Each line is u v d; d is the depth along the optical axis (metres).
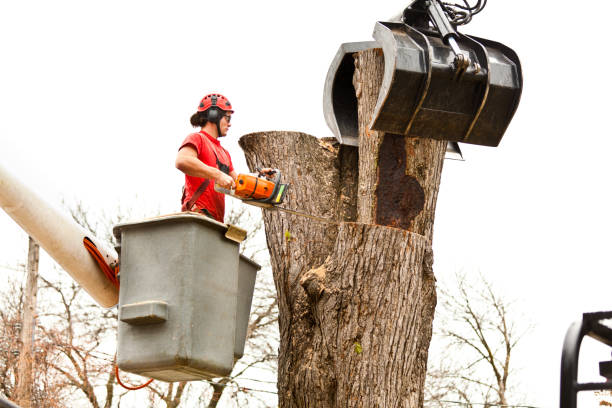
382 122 7.56
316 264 8.88
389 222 8.62
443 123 7.59
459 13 7.77
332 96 9.48
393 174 8.72
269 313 27.17
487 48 7.76
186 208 7.43
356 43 9.10
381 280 8.20
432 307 8.48
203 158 7.44
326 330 8.25
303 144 9.44
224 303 6.94
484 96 7.40
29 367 22.11
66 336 25.20
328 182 9.34
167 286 6.69
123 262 6.93
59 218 7.02
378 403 7.92
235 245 7.13
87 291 7.55
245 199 7.26
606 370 3.57
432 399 28.03
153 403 24.36
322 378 8.14
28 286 22.33
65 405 23.64
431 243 8.78
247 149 9.62
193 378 7.02
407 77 7.33
